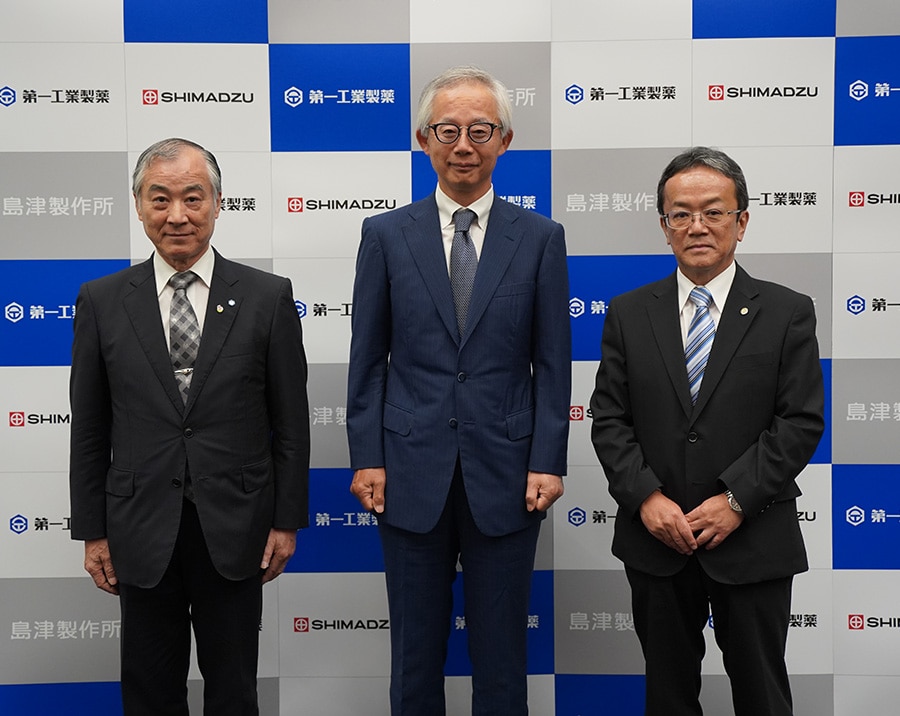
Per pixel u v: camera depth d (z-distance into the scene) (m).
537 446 2.03
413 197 2.55
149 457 1.94
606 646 2.61
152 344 1.96
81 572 2.58
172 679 2.06
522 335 2.04
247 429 1.99
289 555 2.06
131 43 2.51
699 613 2.04
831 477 2.57
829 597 2.58
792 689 2.59
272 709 2.61
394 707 2.11
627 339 2.03
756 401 1.93
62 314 2.55
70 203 2.53
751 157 2.53
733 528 1.89
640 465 1.95
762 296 1.99
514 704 2.08
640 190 2.54
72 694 2.60
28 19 2.49
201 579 2.00
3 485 2.56
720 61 2.51
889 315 2.54
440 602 2.10
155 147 1.99
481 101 1.99
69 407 2.56
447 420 2.02
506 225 2.07
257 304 2.02
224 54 2.52
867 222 2.53
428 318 2.03
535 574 2.60
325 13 2.51
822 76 2.51
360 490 2.07
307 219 2.55
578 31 2.52
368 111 2.53
